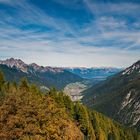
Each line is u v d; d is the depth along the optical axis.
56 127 57.81
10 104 53.50
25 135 50.72
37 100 59.41
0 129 49.75
